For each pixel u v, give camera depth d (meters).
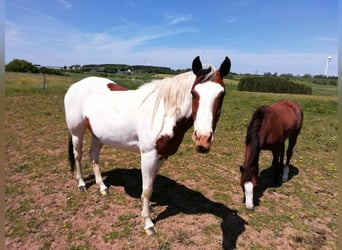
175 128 2.59
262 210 3.54
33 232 2.88
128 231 2.96
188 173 4.57
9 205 3.32
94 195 3.67
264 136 3.43
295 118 4.32
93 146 3.74
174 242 2.83
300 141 7.07
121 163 4.86
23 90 14.19
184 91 2.51
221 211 3.44
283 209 3.60
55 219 3.11
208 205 3.57
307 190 4.21
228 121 9.30
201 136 1.95
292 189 4.22
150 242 2.82
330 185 4.44
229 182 4.34
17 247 2.67
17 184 3.83
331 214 3.54
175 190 3.95
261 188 4.22
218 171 4.77
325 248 2.89
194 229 3.05
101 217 3.19
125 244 2.78
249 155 3.31
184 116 2.56
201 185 4.16
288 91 35.66
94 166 3.78
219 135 7.29
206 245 2.81
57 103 11.09
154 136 2.64
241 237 2.97
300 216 3.44
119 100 3.04
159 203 3.57
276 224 3.24
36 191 3.68
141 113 2.76
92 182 4.04
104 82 3.51
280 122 3.82
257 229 3.11
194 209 3.46
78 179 3.80
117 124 2.96
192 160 5.23
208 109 2.00
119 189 3.88
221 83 2.11
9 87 14.93
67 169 4.43
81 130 3.62
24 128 6.84
